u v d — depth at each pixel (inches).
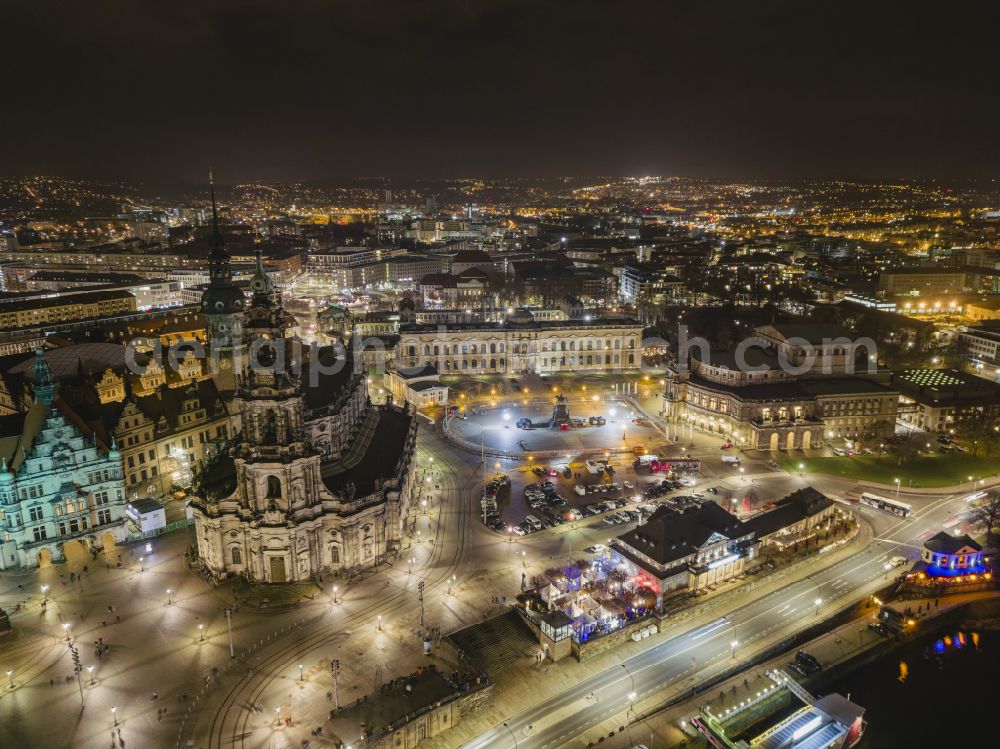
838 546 5457.7
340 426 5610.2
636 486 6545.3
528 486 6461.6
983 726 3956.7
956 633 4707.2
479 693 3757.4
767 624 4520.2
